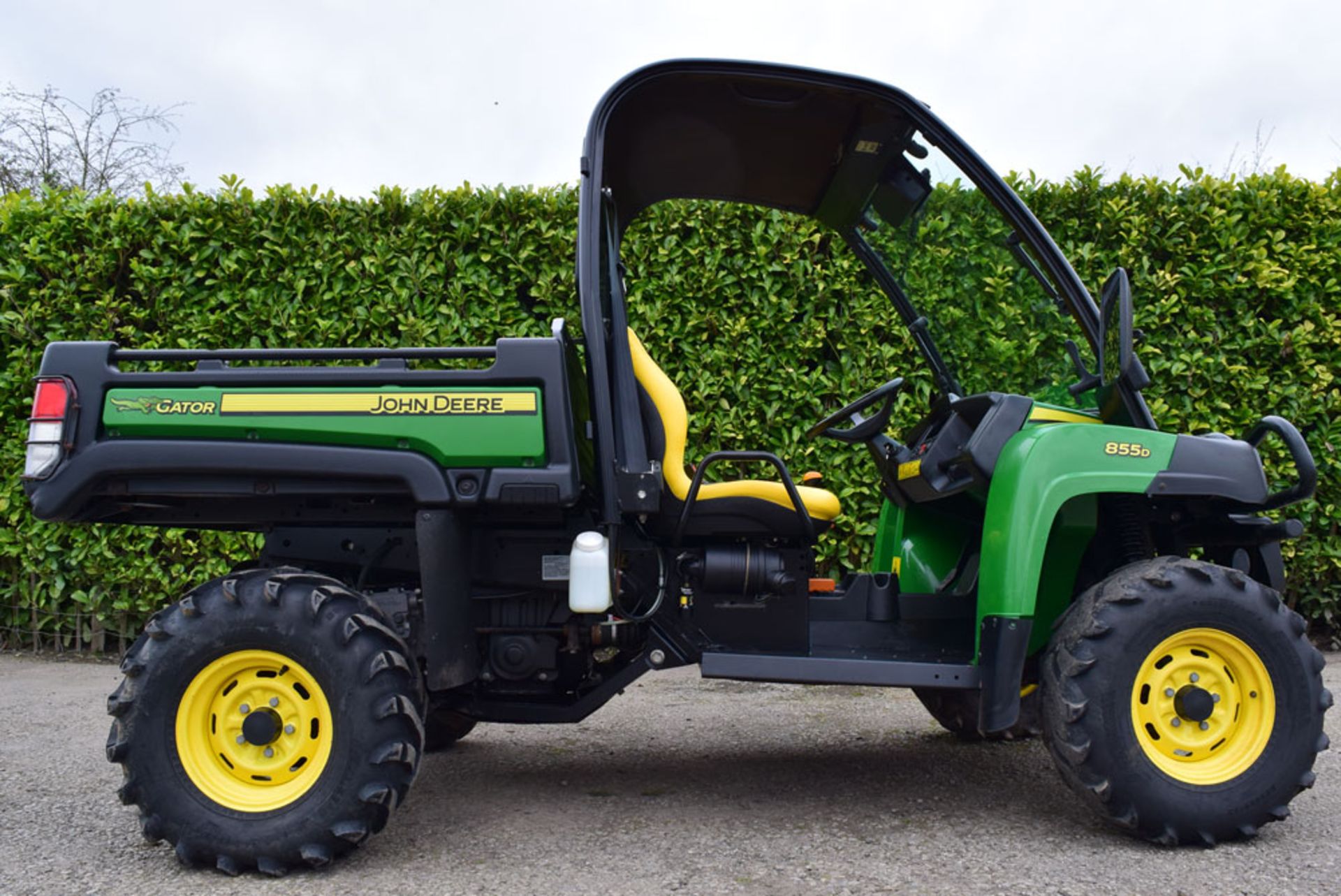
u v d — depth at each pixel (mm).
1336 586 5262
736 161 3291
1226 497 2719
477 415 2549
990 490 2730
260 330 5207
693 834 2637
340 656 2385
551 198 5176
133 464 2531
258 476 2586
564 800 2982
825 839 2586
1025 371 3199
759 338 5086
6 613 5566
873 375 5027
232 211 5230
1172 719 2592
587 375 2764
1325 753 3488
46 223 5262
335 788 2344
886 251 3613
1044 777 3230
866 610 3057
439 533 2551
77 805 2971
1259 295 5160
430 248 5180
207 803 2369
